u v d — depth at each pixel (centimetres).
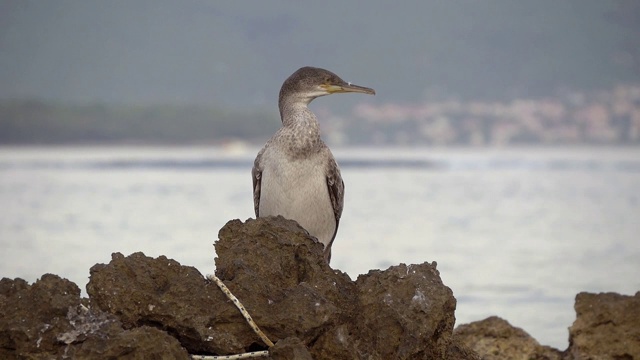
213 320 826
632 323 1064
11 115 13262
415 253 2503
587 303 1085
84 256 2381
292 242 909
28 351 775
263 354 809
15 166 7144
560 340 1543
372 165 7569
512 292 1947
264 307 835
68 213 3575
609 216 3566
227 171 6662
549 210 3803
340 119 16662
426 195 4562
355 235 2880
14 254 2411
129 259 847
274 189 1140
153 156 9481
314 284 892
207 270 2042
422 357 867
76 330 779
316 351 837
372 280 888
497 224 3278
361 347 861
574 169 6856
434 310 866
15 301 796
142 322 823
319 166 1144
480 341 1191
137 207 3841
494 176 6119
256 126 13825
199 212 3638
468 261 2375
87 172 6438
